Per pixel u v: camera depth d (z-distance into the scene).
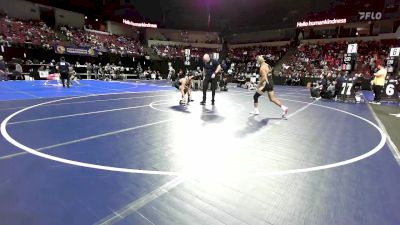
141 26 37.12
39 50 22.83
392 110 9.61
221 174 3.34
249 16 37.31
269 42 36.06
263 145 4.66
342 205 2.64
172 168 3.48
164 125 6.00
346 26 30.64
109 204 2.54
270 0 34.62
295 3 33.12
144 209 2.48
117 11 35.91
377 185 3.12
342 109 9.63
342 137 5.41
